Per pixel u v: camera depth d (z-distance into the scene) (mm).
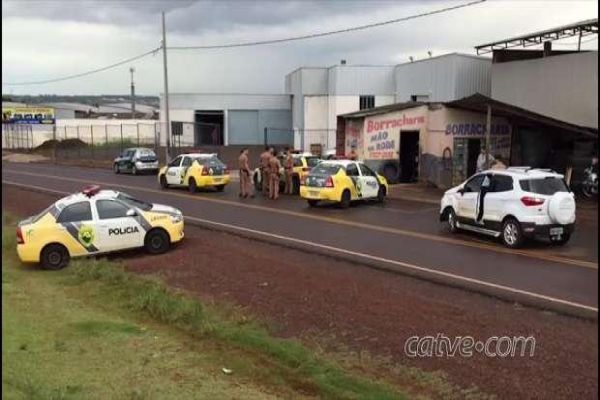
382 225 18781
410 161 30906
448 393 6496
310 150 55281
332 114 56281
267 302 10234
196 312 9570
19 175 40406
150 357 7793
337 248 15039
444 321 8930
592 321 9016
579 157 27812
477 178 16734
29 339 8461
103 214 15055
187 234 17594
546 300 10242
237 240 16391
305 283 11312
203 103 67375
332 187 22656
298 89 60781
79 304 10859
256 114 68000
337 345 8094
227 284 11641
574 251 14781
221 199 26062
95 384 6750
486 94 42250
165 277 12680
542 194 15094
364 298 10203
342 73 55156
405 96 49562
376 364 7406
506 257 13992
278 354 7750
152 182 34844
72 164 53406
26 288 12234
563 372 6980
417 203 24250
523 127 29484
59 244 14586
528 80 31203
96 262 13898
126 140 75438
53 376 6969
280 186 28453
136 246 15234
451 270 12586
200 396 6473
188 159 29844
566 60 28672
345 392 6555
